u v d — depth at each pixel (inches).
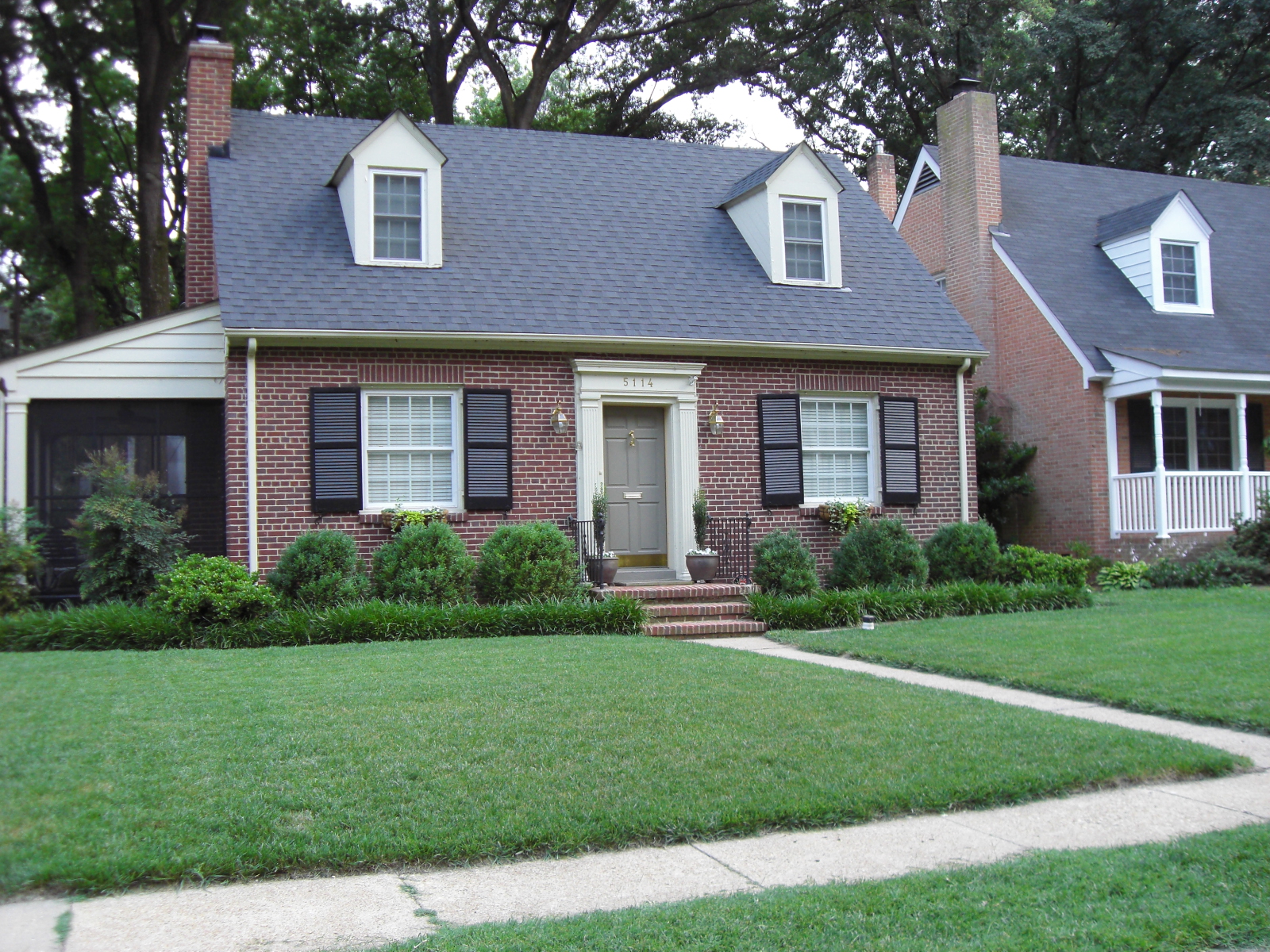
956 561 607.2
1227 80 1293.1
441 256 584.4
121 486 503.8
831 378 626.5
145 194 775.1
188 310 555.5
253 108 1178.6
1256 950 158.6
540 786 232.8
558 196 666.2
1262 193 972.6
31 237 821.9
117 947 160.4
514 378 564.4
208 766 238.4
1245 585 650.2
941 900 175.2
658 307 600.7
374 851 197.9
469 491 549.6
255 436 519.2
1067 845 209.8
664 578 591.5
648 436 600.7
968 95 837.2
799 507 613.9
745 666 371.6
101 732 260.7
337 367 534.6
